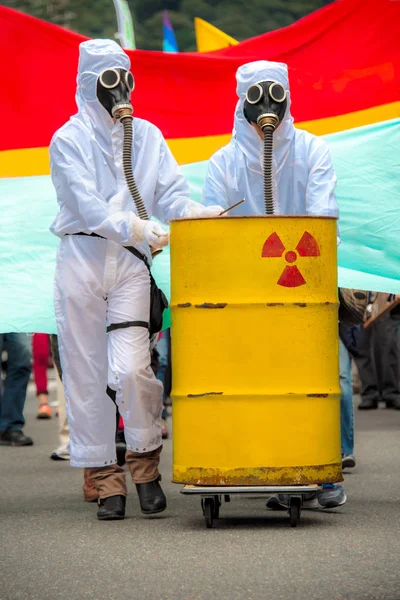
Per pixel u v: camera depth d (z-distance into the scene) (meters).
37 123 8.88
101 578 5.33
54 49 8.91
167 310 7.23
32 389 21.66
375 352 14.21
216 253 6.09
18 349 11.27
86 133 6.65
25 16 8.89
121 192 6.66
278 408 6.11
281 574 5.30
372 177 8.09
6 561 5.71
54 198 8.23
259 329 6.09
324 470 6.18
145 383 6.62
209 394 6.12
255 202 7.00
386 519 6.60
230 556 5.68
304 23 9.11
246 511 6.97
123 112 6.55
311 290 6.12
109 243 6.61
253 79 6.76
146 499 6.83
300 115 9.11
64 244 6.70
